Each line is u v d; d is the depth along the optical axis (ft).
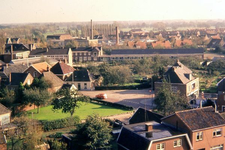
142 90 363.76
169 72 307.99
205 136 160.86
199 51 577.43
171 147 152.56
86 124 172.76
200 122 162.71
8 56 482.28
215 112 171.42
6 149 174.40
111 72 390.21
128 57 580.71
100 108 288.51
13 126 203.51
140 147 150.00
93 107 292.40
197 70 470.39
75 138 177.68
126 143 159.53
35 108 285.23
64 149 179.83
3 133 182.60
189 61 489.26
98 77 399.44
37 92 268.41
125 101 311.27
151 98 319.88
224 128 165.99
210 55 636.48
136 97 327.67
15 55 515.91
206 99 263.08
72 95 261.24
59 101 252.21
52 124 226.99
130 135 159.63
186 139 155.94
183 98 243.19
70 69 399.85
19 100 274.98
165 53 575.79
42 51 547.08
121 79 389.39
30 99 265.95
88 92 358.64
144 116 206.08
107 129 172.65
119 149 165.37
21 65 390.63
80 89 371.97
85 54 585.63
